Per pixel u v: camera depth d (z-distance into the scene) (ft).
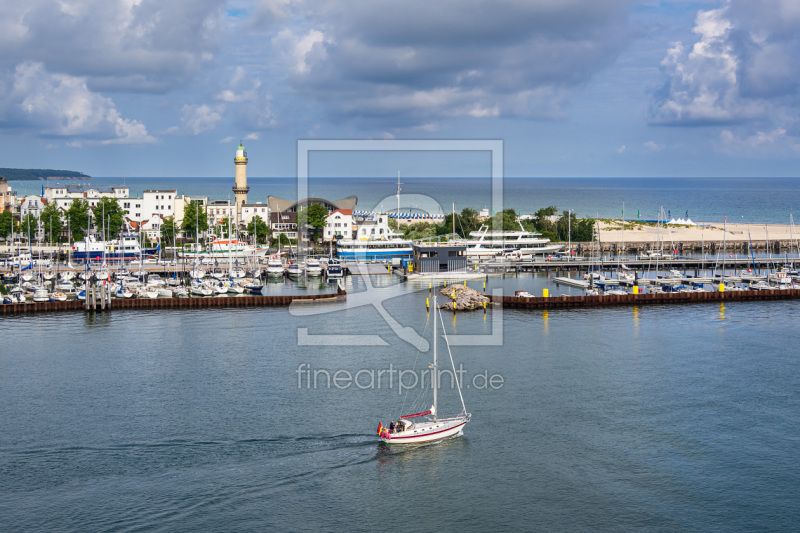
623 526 260.83
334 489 285.23
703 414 354.13
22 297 610.24
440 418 343.26
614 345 480.64
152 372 415.85
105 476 292.20
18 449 313.73
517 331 524.93
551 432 332.60
